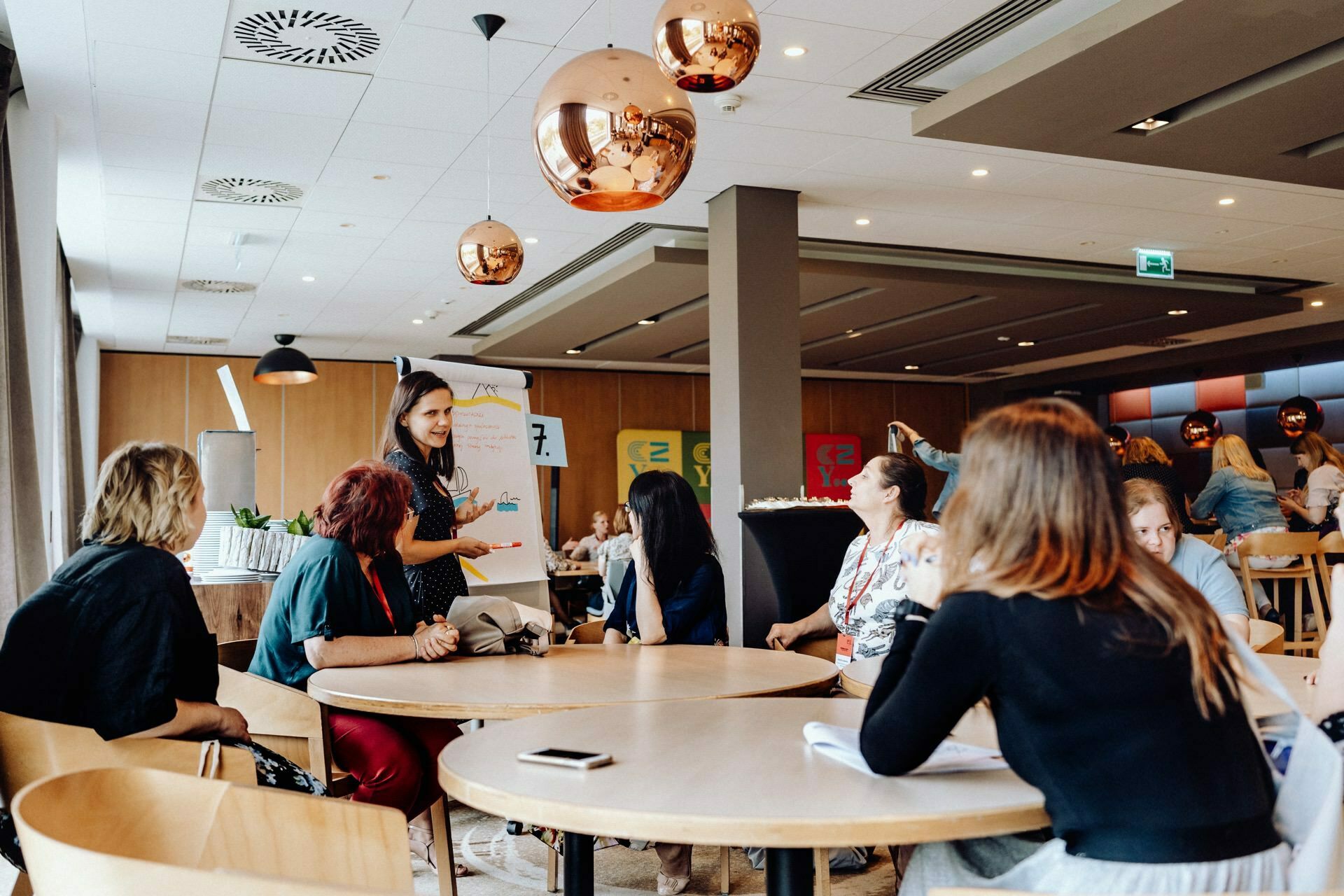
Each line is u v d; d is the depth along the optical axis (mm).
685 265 7828
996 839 1452
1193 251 8578
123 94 5039
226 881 959
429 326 11352
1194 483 14352
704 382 14961
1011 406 1352
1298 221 7668
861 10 4301
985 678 1265
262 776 2162
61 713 1911
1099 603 1225
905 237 7949
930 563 1464
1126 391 15367
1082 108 4855
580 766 1471
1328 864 1176
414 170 6188
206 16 4246
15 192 5176
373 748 2572
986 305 9477
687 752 1578
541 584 4355
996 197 6926
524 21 4316
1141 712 1183
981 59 4816
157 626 1981
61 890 1007
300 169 6152
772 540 4449
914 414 15812
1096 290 9094
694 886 3039
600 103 2518
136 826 1287
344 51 4578
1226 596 2715
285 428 13062
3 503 4121
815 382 15305
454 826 3752
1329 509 6656
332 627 2705
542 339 11328
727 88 2918
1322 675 1630
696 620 3324
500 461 4375
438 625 2797
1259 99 4730
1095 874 1165
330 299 9773
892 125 5555
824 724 1686
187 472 2129
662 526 3322
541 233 7715
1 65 4477
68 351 8281
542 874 3162
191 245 7777
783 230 6656
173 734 2031
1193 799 1162
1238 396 13820
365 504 2828
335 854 1353
